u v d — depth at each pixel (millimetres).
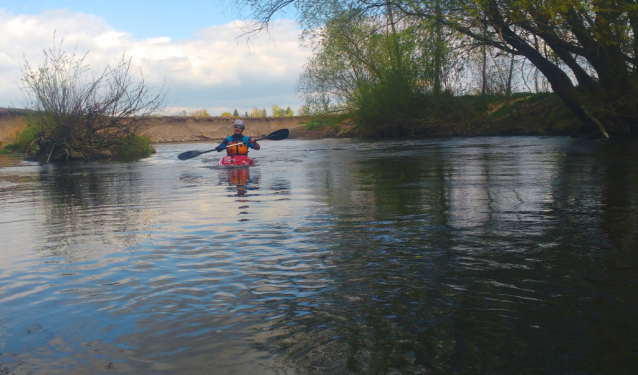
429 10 13297
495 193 4191
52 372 1319
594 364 1260
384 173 6332
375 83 22938
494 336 1426
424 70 20000
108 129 14461
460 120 18969
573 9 10992
